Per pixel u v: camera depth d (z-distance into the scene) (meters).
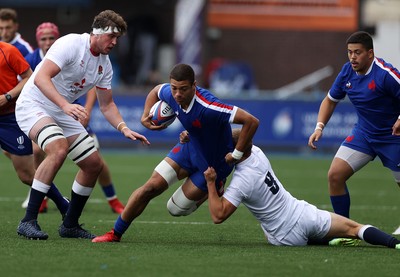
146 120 28.27
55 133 28.77
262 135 74.44
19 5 97.88
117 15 28.97
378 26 95.50
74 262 24.39
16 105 29.70
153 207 41.78
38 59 38.72
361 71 31.02
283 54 94.00
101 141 75.00
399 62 95.50
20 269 23.27
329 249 27.73
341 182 31.52
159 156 73.44
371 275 23.30
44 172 28.70
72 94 29.59
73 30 99.00
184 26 89.12
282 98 74.31
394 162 31.38
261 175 27.67
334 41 93.50
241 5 93.69
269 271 23.58
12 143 33.75
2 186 51.03
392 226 36.00
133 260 24.83
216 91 85.81
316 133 32.19
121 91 74.00
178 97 26.50
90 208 41.25
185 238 30.70
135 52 95.50
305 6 93.38
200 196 28.50
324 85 94.12
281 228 28.20
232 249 27.48
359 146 31.48
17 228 30.02
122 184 52.75
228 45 94.12
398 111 31.19
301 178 58.31
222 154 28.00
